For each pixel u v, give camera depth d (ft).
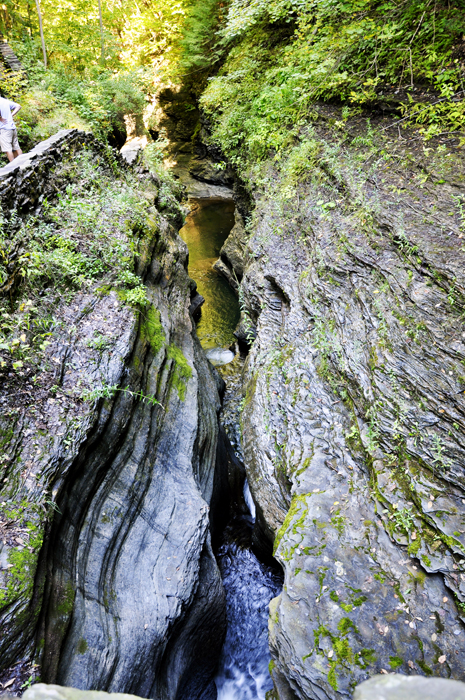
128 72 67.77
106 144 32.81
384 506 13.17
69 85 49.44
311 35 30.07
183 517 16.16
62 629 10.26
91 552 12.86
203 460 20.47
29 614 9.28
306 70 30.66
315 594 12.26
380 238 18.81
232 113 40.78
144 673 12.36
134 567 14.01
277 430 19.21
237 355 34.78
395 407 14.30
